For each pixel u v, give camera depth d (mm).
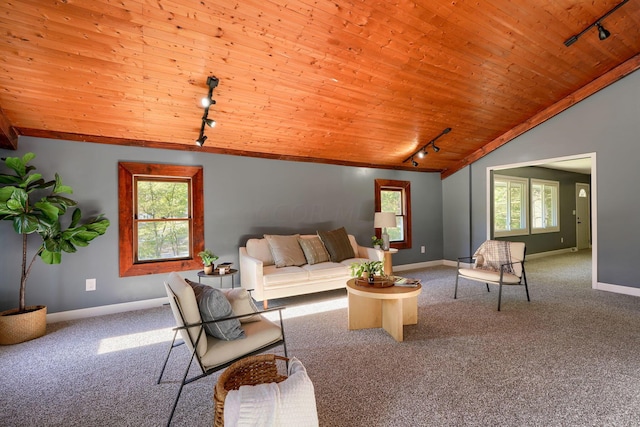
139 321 3146
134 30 2244
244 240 4191
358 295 2717
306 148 4395
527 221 6883
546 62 3502
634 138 3820
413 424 1561
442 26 2729
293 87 3102
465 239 5828
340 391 1863
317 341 2611
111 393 1893
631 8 2951
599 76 4043
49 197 2789
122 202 3449
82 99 2789
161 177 3721
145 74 2625
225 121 3447
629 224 3871
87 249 3293
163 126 3359
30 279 3061
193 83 2822
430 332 2752
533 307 3406
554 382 1916
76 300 3242
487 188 5477
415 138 4641
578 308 3352
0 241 2959
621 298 3709
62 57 2344
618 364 2119
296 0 2250
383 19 2547
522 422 1560
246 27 2383
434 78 3359
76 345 2582
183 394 1884
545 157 4633
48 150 3139
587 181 8492
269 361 1561
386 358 2283
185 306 1623
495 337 2617
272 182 4418
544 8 2768
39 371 2154
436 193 6176
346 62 2908
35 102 2732
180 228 3863
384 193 5676
